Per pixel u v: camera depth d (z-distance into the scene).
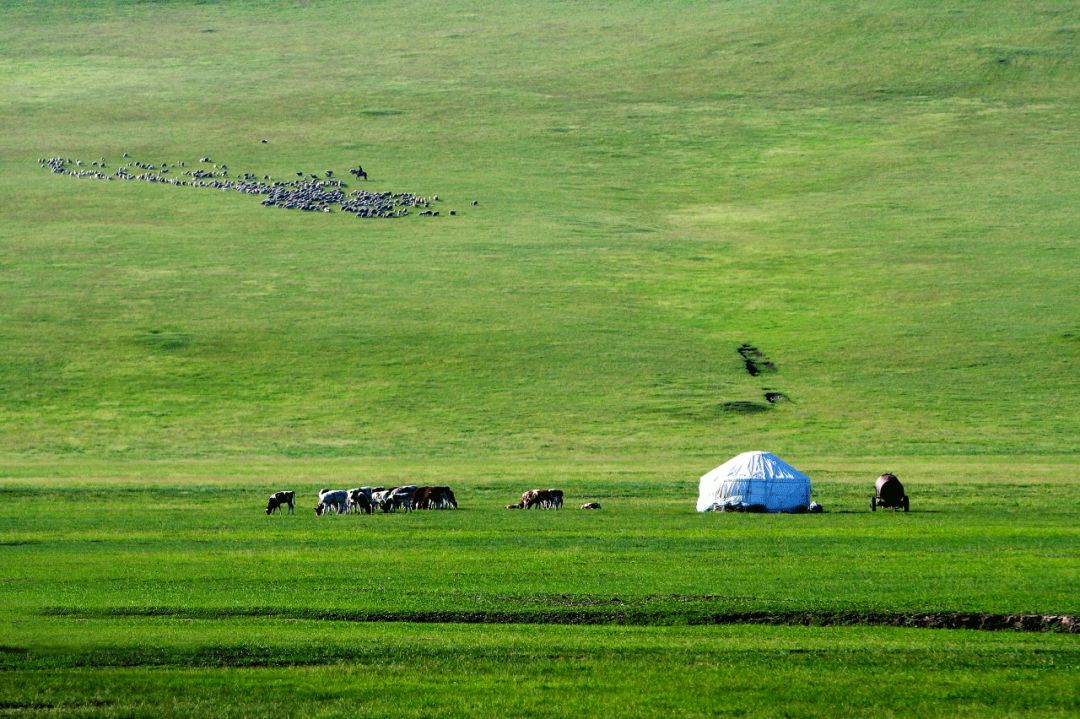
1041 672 24.62
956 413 80.62
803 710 22.53
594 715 22.34
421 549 39.56
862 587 32.22
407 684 23.91
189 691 23.42
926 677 24.31
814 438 75.31
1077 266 114.31
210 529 45.06
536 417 81.31
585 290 111.00
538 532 43.47
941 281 111.81
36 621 28.72
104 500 54.66
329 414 83.00
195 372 91.50
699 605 30.25
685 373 90.06
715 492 50.41
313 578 34.12
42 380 89.19
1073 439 74.19
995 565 35.44
